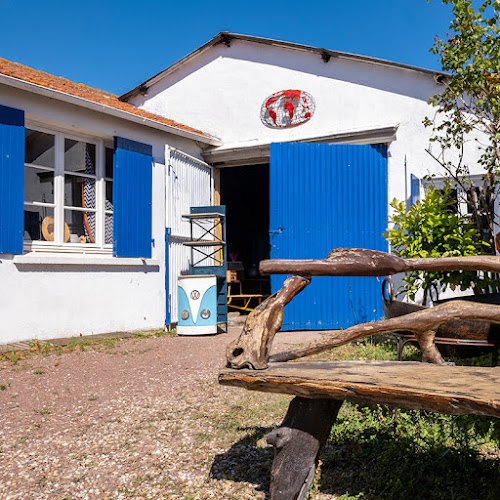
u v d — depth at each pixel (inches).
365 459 126.5
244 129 438.9
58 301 312.2
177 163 401.7
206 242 368.2
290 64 421.7
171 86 474.0
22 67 370.3
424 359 89.8
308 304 373.1
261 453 134.2
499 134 201.2
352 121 397.1
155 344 307.9
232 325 416.2
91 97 333.7
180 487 118.1
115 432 154.3
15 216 287.4
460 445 126.0
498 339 132.9
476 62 195.0
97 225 352.8
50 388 203.8
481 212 212.8
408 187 372.5
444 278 179.5
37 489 119.0
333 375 76.8
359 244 381.4
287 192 380.2
